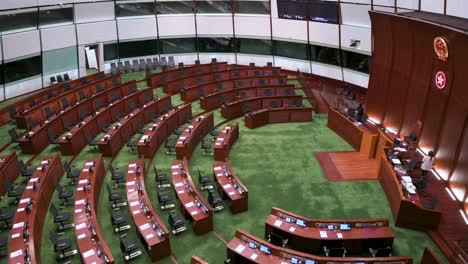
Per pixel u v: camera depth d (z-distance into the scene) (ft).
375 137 57.26
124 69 94.07
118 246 40.96
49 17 81.35
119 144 60.34
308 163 57.77
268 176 54.54
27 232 37.58
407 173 47.52
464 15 48.96
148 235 38.70
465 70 42.47
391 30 55.72
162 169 55.52
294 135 66.80
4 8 72.64
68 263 38.47
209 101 75.31
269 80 84.58
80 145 59.52
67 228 43.21
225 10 95.20
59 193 45.96
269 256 35.19
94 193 45.16
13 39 75.36
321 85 89.10
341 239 38.01
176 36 97.50
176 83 82.99
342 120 64.95
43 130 59.47
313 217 45.98
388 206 47.70
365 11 76.07
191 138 59.41
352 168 56.18
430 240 41.60
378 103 63.21
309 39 88.94
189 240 42.06
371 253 38.29
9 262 34.32
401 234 42.60
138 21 93.45
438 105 49.21
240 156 59.98
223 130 63.00
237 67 94.43
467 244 39.65
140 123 64.39
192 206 43.70
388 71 59.72
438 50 46.39
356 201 48.80
